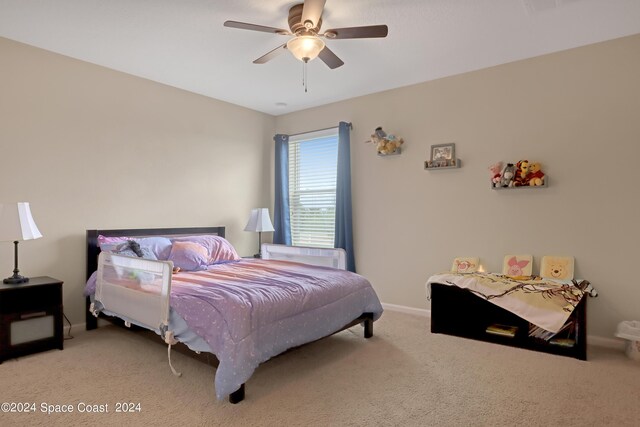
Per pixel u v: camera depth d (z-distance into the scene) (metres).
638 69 2.96
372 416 1.99
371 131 4.39
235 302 2.24
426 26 2.81
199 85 4.10
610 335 3.05
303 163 5.09
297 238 5.15
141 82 3.86
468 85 3.74
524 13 2.63
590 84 3.15
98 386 2.30
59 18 2.70
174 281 2.85
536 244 3.39
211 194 4.52
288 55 3.34
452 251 3.84
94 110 3.52
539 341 2.97
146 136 3.90
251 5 2.53
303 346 2.72
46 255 3.24
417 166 4.06
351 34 2.41
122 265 2.90
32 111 3.15
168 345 2.45
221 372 2.04
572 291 2.86
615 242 3.04
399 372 2.55
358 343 3.13
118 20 2.73
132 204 3.79
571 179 3.23
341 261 3.48
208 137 4.48
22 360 2.70
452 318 3.38
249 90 4.27
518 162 3.42
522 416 1.99
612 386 2.33
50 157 3.25
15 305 2.82
